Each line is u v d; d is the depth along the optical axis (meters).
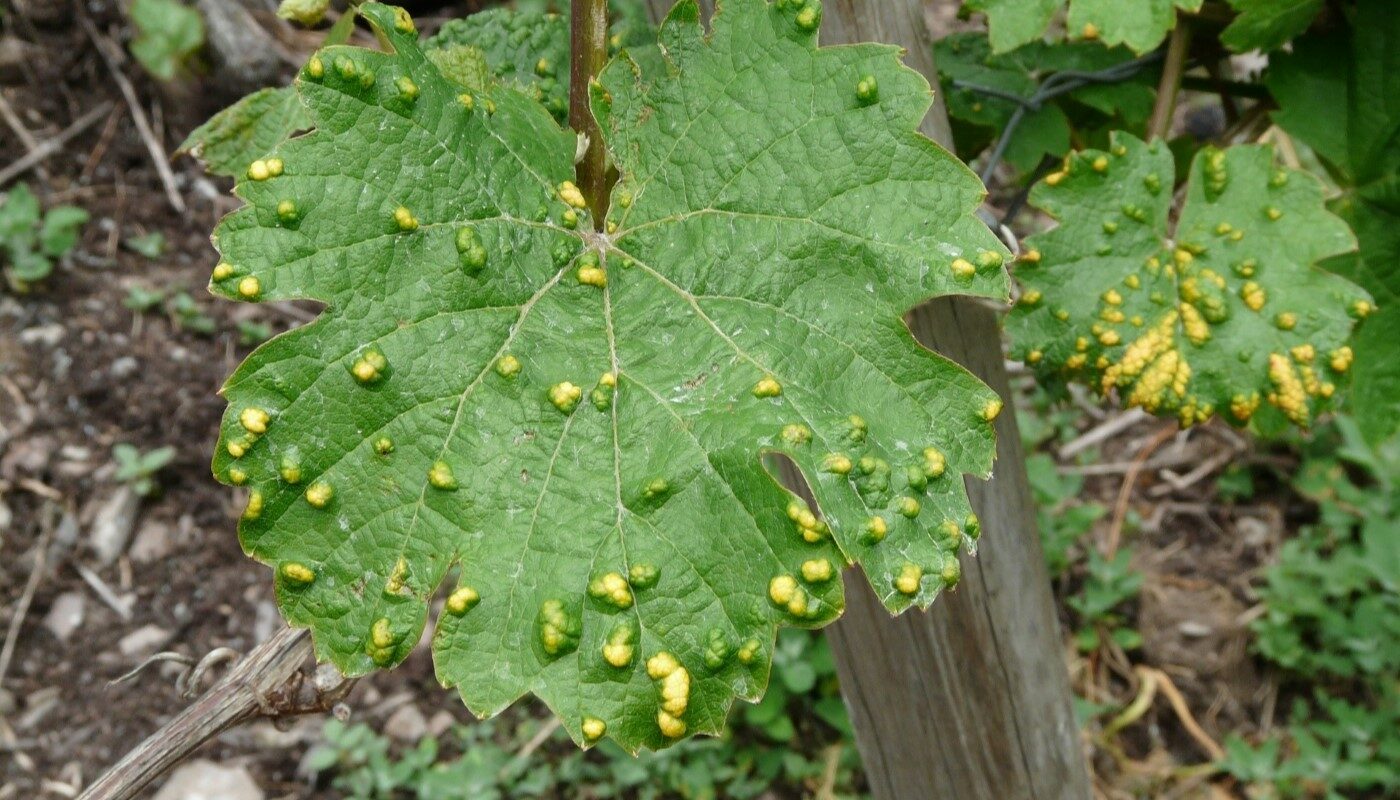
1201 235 0.40
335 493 0.28
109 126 0.98
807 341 0.30
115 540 0.82
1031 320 0.41
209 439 0.86
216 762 0.76
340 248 0.29
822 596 0.28
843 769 0.83
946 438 0.30
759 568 0.28
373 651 0.28
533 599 0.28
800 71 0.31
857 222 0.30
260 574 0.83
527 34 0.39
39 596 0.79
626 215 0.31
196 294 0.93
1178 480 1.02
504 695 0.28
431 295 0.29
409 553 0.28
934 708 0.49
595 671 0.28
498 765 0.79
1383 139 0.43
